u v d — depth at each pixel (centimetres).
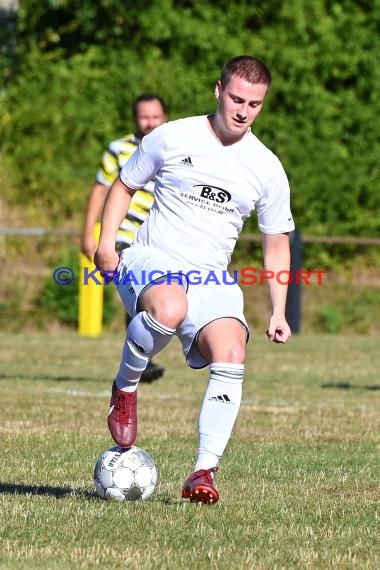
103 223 1817
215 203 1755
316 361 4753
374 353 5162
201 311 1738
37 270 6488
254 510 1736
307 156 7019
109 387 3581
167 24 7212
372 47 7331
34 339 5481
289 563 1417
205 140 1747
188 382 3819
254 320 6406
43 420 2770
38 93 7125
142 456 1808
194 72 7131
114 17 7394
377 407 3231
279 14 7250
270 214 1822
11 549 1455
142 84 7031
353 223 7038
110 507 1716
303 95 7088
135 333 1680
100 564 1389
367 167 7206
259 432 2678
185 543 1505
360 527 1647
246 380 3975
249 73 1691
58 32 7575
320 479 2055
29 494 1806
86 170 6981
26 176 6900
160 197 1781
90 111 7062
